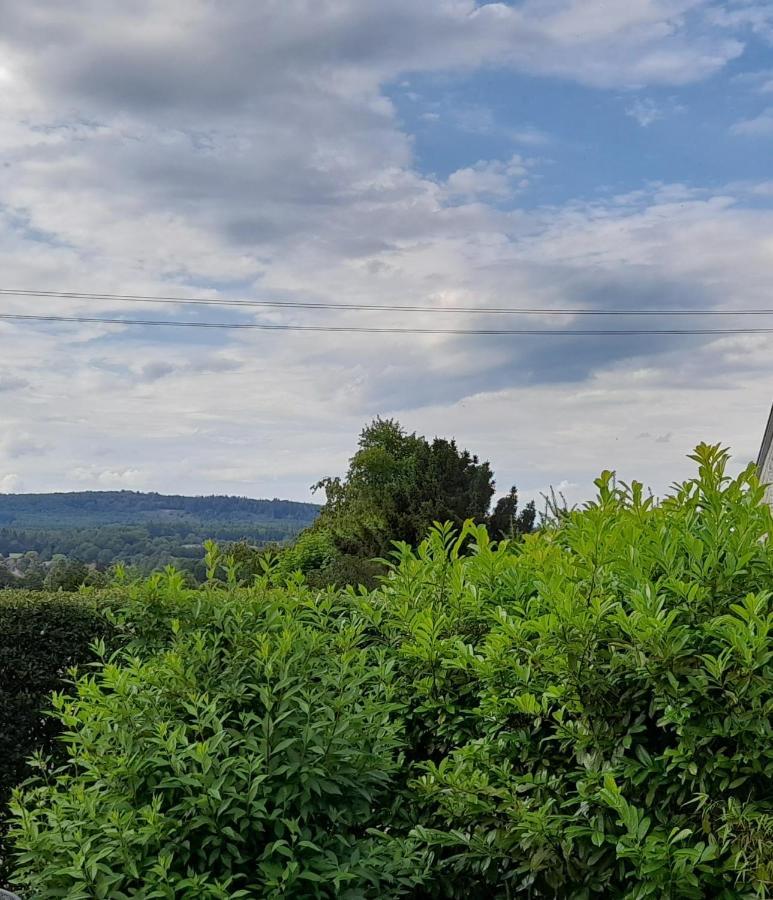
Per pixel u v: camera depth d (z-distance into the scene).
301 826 3.66
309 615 5.14
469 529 5.08
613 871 3.48
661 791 3.50
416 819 4.19
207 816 3.51
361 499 30.61
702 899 3.13
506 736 4.00
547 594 4.00
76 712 4.46
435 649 4.49
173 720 4.02
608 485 4.61
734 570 3.71
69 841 3.65
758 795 3.31
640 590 3.68
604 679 3.59
